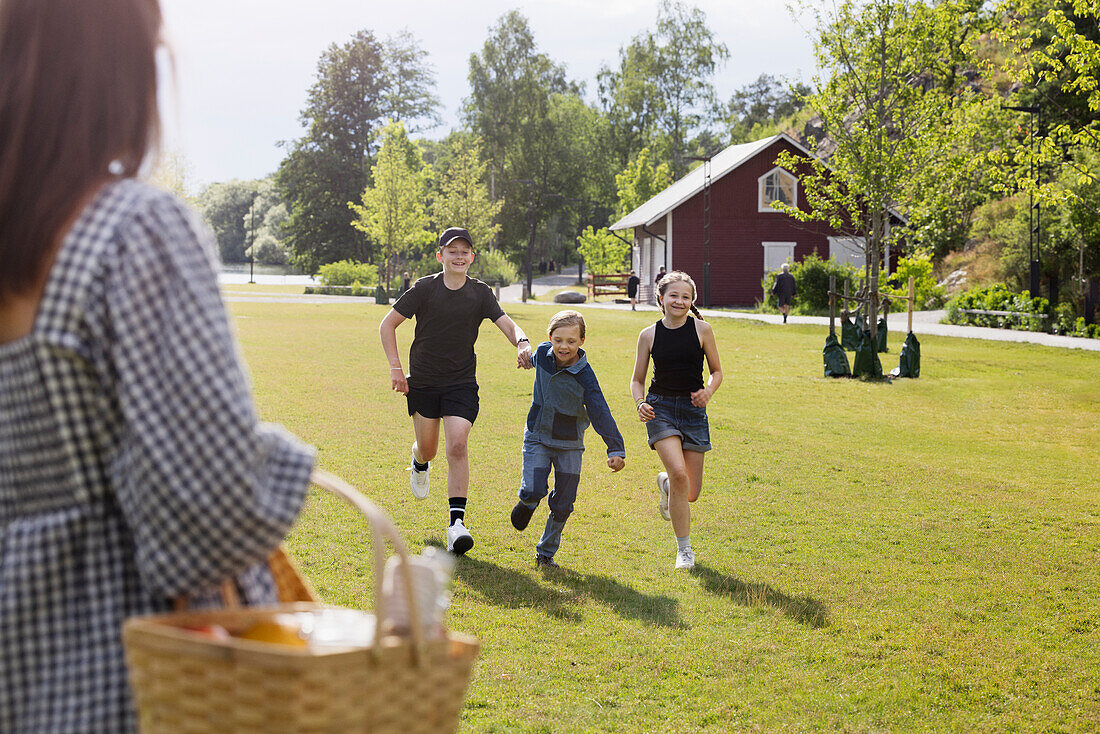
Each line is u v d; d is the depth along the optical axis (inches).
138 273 50.0
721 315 1352.1
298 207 3201.3
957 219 1706.4
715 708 165.8
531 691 170.1
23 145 53.6
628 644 196.2
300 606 57.2
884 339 874.8
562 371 247.0
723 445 434.3
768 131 3567.9
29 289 52.5
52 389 50.3
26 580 51.4
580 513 310.5
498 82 2896.2
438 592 54.7
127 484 50.0
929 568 257.9
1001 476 388.8
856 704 169.8
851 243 1756.9
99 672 51.9
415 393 273.4
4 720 52.1
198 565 49.9
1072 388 664.4
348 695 49.5
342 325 1112.8
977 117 991.6
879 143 877.2
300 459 53.4
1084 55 663.1
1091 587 243.4
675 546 275.6
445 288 267.4
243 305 1553.9
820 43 880.9
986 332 1094.4
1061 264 1289.4
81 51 54.9
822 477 371.9
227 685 48.2
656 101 2957.7
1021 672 187.3
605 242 2910.9
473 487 338.0
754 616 215.9
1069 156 1202.0
